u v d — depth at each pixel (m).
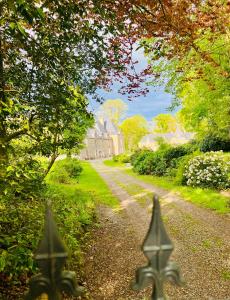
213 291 4.75
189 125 21.44
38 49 5.17
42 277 1.24
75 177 23.36
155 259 1.27
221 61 10.60
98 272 5.71
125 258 6.37
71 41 5.61
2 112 4.22
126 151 64.69
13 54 5.43
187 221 8.84
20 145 6.02
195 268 5.64
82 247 6.86
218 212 9.52
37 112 5.40
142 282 1.27
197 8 5.45
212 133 21.64
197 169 14.76
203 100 14.97
